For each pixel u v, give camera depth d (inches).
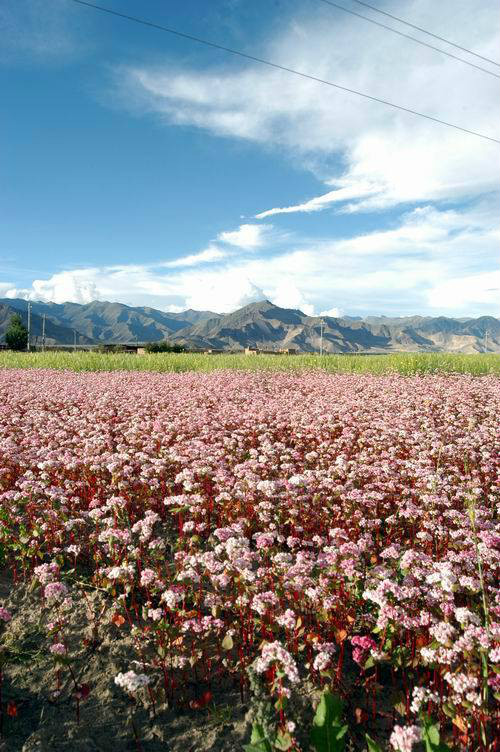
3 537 249.4
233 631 177.5
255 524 273.0
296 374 1076.5
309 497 277.7
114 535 224.4
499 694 131.4
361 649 160.4
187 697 165.9
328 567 196.2
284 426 493.0
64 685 170.6
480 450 402.9
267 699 157.8
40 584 227.0
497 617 168.9
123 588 225.5
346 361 1272.1
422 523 262.8
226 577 185.6
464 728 132.2
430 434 434.0
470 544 223.0
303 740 145.6
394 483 308.3
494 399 661.9
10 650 185.8
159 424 463.2
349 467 341.1
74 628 199.5
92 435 439.8
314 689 164.7
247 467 327.9
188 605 209.9
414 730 123.8
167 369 1232.8
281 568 194.5
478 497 298.2
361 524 247.8
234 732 151.5
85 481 330.3
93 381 898.7
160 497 313.6
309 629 185.2
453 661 149.4
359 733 149.2
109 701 163.9
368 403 621.3
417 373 1036.5
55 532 256.4
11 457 344.8
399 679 169.8
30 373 1082.7
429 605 169.6
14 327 4025.6
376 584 187.5
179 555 215.2
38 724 154.4
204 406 609.3
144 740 150.1
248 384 846.5
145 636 189.8
